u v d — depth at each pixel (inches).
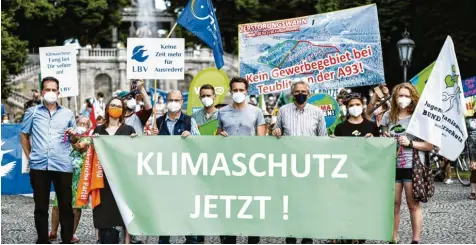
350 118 608.4
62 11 3964.1
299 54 817.5
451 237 687.1
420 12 2429.9
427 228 746.2
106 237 546.9
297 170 530.6
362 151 526.3
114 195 536.7
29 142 611.8
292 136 531.2
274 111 1272.1
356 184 527.2
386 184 525.3
